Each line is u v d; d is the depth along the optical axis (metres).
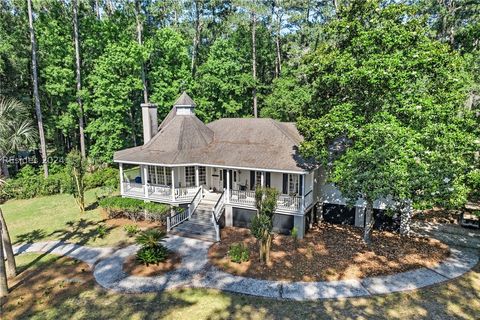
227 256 17.23
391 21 15.17
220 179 24.52
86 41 34.56
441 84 15.43
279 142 22.09
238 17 40.88
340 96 17.27
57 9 34.56
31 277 15.49
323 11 40.16
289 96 35.44
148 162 22.22
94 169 36.50
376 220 20.88
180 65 38.53
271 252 17.64
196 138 24.11
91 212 25.02
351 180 15.67
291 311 12.45
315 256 17.08
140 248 17.86
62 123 35.28
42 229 21.83
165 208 21.80
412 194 15.61
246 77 38.88
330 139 17.84
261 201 16.62
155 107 26.58
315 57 17.02
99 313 12.54
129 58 32.78
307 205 19.95
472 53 22.58
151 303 13.14
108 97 33.72
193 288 14.22
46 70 32.97
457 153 15.61
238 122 25.62
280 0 42.59
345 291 13.78
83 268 16.22
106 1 44.53
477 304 12.70
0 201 28.78
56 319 12.25
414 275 15.01
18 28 35.47
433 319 11.83
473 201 23.34
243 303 13.03
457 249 17.75
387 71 14.22
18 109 16.00
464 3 30.75
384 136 14.65
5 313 12.72
